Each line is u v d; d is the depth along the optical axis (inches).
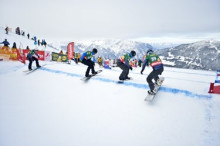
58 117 145.5
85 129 127.6
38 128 128.7
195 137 116.4
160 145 109.9
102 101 177.0
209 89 184.9
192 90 191.2
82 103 173.3
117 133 122.8
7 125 132.1
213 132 120.7
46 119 142.2
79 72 291.3
